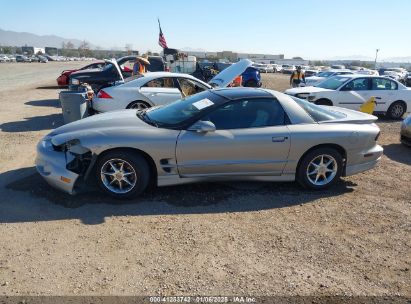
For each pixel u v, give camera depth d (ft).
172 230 12.20
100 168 13.98
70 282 9.37
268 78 121.08
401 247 11.65
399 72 135.33
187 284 9.40
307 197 15.39
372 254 11.17
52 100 45.14
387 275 10.12
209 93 16.37
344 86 37.01
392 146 25.39
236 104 14.94
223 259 10.59
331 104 36.68
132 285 9.30
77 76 36.99
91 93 26.78
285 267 10.30
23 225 12.25
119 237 11.66
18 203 13.83
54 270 9.86
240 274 9.89
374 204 14.93
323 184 15.94
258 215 13.57
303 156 15.46
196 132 14.24
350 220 13.42
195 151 14.21
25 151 21.04
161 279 9.57
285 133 14.88
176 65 61.26
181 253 10.83
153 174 14.82
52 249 10.88
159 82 27.68
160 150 13.97
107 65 39.37
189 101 16.17
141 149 13.84
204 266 10.20
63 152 14.08
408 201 15.35
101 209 13.58
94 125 14.96
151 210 13.65
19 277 9.53
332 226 12.91
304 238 11.99
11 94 50.44
